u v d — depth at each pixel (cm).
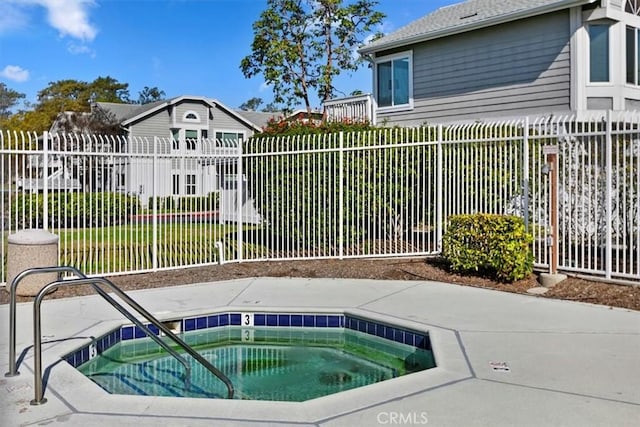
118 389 509
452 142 1018
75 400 400
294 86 2555
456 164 1021
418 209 1077
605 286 770
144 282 898
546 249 872
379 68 1745
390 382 431
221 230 1168
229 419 366
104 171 979
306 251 1113
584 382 427
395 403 389
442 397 399
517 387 418
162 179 1156
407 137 1087
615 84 1229
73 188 1019
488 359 486
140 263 1077
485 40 1415
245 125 3169
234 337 705
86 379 445
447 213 1041
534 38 1306
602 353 502
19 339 558
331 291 810
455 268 910
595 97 1230
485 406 382
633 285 754
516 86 1351
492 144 965
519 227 839
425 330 586
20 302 745
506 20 1328
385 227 1110
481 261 862
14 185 952
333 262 1052
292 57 2495
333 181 1102
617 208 802
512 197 936
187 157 1034
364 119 1516
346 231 1107
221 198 1184
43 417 370
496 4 1544
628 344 529
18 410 382
